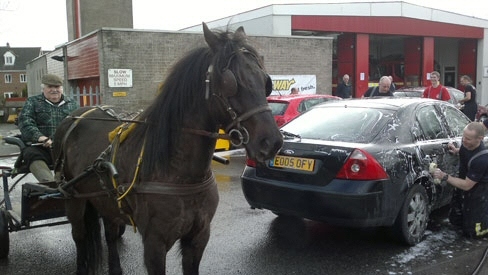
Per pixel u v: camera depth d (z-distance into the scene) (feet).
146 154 9.68
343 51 79.51
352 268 14.43
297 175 15.83
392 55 96.37
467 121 20.94
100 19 68.59
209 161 9.62
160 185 9.45
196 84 9.27
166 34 50.85
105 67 48.44
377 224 15.01
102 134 12.30
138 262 15.34
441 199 17.97
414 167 16.11
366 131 16.34
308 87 62.28
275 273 14.14
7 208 15.71
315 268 14.48
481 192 16.74
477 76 94.79
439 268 14.34
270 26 69.97
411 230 16.24
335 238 17.33
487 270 14.11
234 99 8.46
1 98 107.76
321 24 72.64
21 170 15.39
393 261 14.97
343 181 14.88
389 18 78.89
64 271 14.70
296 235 17.69
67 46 63.46
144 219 9.69
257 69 8.62
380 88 30.89
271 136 8.23
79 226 13.30
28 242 17.60
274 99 35.91
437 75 32.53
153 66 50.60
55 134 14.03
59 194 12.85
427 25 84.07
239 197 23.70
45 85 16.02
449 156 18.22
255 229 18.43
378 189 14.74
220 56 8.72
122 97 49.52
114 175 9.80
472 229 17.07
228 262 15.07
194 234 10.12
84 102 49.06
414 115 17.53
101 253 13.70
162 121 9.55
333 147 15.37
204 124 9.29
